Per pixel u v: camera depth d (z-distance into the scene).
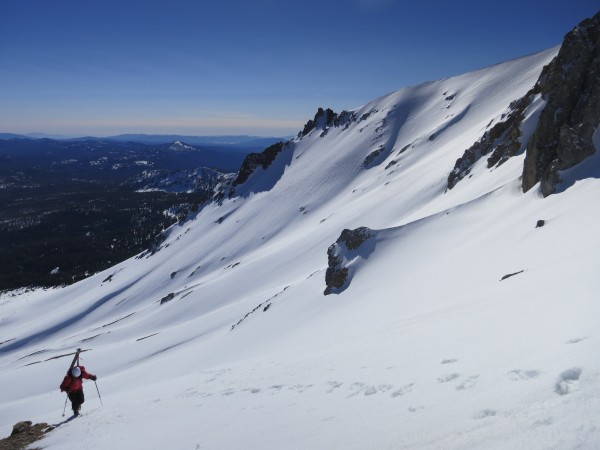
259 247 136.00
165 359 50.03
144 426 11.33
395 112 166.75
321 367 13.59
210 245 149.25
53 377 62.44
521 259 24.48
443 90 159.88
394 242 43.97
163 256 161.12
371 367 11.30
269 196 165.00
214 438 8.71
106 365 63.16
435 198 74.50
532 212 32.28
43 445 12.07
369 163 149.00
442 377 8.28
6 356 117.62
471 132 97.12
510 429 5.25
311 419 8.34
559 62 38.72
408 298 29.83
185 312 84.69
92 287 165.62
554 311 9.84
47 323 136.75
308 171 168.00
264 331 43.44
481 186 53.44
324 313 38.81
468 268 29.02
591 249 16.48
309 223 132.00
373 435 6.57
